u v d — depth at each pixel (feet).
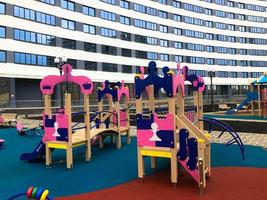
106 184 25.96
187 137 24.56
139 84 26.50
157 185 25.39
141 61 189.98
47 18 137.18
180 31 222.28
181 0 222.28
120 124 46.42
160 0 206.59
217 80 245.04
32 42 130.00
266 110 89.20
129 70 182.39
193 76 34.71
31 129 61.21
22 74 125.49
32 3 130.00
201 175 23.40
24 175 29.48
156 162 31.96
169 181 26.43
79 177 28.35
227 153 37.58
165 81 25.32
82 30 155.22
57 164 33.81
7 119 81.05
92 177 28.25
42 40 134.62
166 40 210.79
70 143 31.65
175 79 25.75
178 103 29.22
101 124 45.29
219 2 249.34
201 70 234.99
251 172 28.81
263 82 88.84
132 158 36.22
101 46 165.68
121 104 85.15
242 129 58.03
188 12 227.20
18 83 131.13
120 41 177.47
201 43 236.02
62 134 31.96
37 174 29.76
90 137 36.11
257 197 22.08
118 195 23.12
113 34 173.68
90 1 160.15
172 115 25.02
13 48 122.21
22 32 126.11
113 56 172.86
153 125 25.85
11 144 49.52
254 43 268.21
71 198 22.67
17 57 123.95
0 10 118.62
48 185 26.08
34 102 130.62
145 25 195.42
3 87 119.65
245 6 264.31
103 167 32.01
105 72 167.43
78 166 32.65
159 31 205.36
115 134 43.32
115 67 174.09
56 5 141.18
